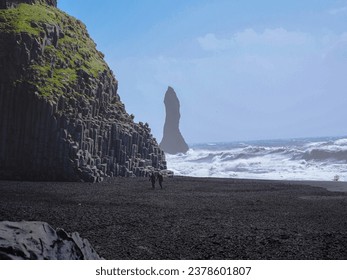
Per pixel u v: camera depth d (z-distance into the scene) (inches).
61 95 2741.1
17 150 2640.3
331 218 1253.7
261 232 1013.2
